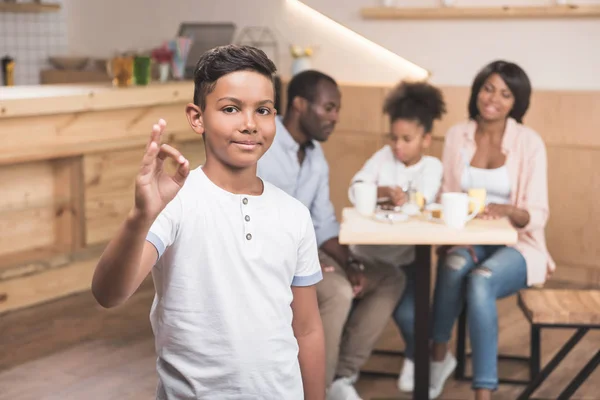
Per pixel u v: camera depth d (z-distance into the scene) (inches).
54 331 147.4
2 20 234.2
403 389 120.5
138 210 47.8
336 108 114.7
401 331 122.1
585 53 178.5
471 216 108.5
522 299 107.0
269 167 113.5
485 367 108.6
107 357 134.8
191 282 55.6
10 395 118.7
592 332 148.6
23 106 152.2
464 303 122.6
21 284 160.9
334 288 110.5
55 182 171.5
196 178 56.8
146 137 180.5
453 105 186.9
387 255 125.2
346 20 205.0
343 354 117.3
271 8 215.2
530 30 183.0
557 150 176.7
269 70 56.6
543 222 120.5
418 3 194.4
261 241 56.8
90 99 164.7
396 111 121.4
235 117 55.4
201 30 213.3
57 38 245.4
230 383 56.1
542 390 122.5
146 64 181.8
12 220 165.3
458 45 191.0
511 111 124.4
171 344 56.7
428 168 123.8
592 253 176.4
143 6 233.9
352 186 124.6
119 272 49.9
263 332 56.4
